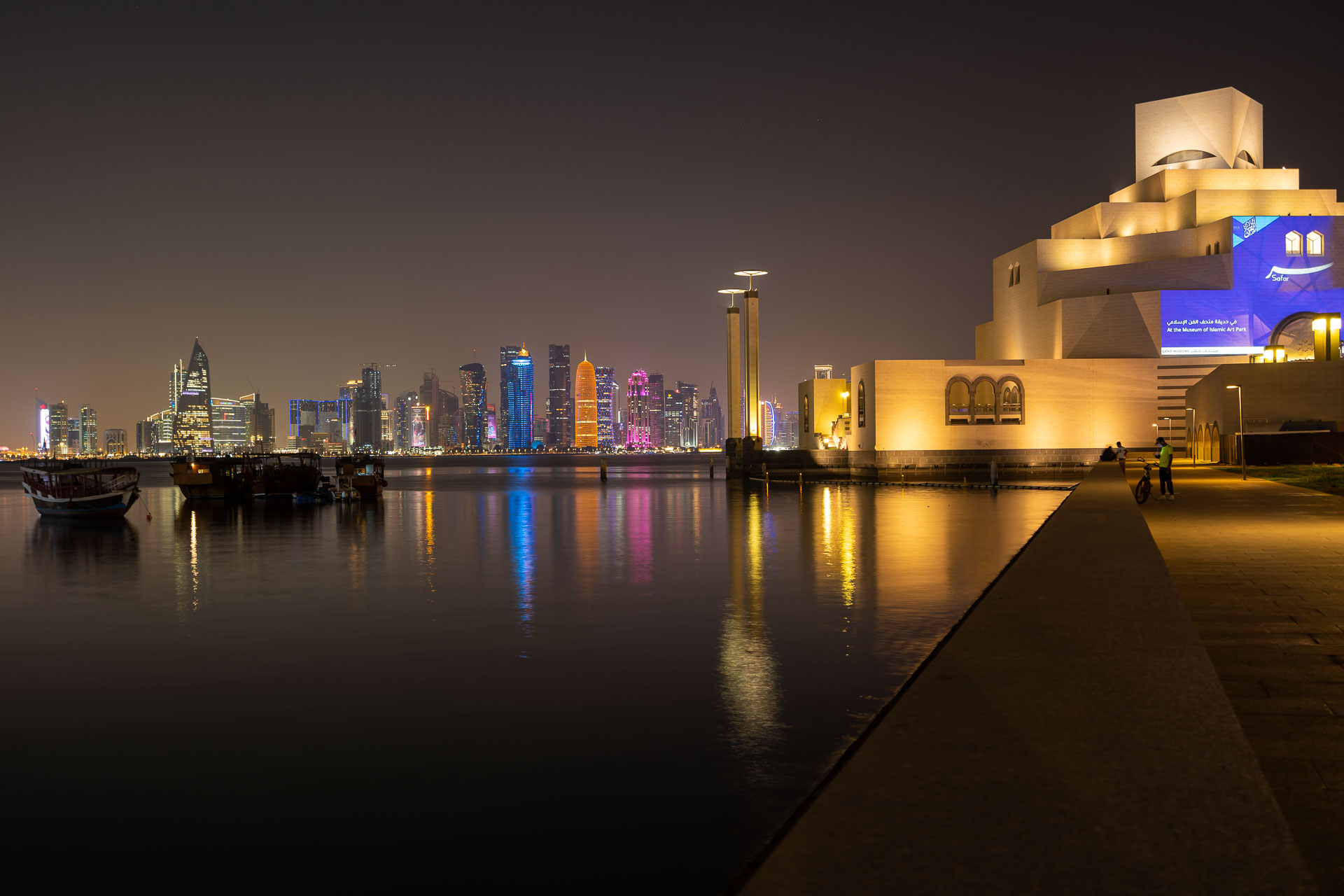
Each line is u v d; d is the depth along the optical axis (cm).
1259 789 409
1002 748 473
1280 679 848
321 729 1117
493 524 4578
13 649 1656
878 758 462
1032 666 644
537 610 1977
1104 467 5212
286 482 7531
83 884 716
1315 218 8381
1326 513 2555
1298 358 8319
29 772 976
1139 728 502
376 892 690
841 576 2394
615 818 819
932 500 5594
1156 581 1026
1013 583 1014
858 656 1476
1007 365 8456
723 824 802
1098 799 402
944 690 587
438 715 1165
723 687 1287
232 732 1114
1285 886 318
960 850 355
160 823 830
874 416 8556
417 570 2758
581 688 1290
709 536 3638
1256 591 1321
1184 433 8406
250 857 756
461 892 684
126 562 3173
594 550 3212
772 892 322
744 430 9862
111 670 1474
